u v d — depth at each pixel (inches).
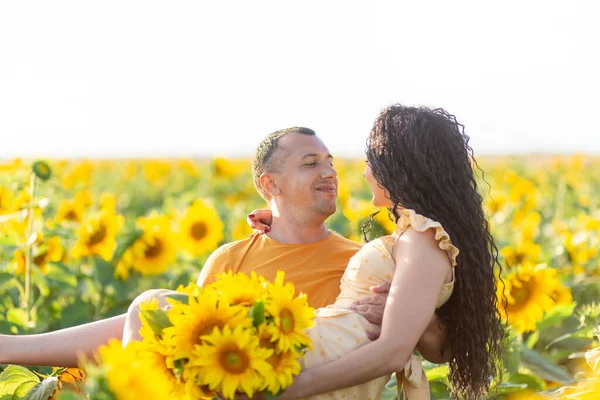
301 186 167.2
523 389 186.2
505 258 273.0
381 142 144.5
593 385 130.9
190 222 301.1
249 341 114.9
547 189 728.3
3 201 283.4
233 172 638.5
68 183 653.9
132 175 883.4
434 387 185.8
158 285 284.8
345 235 371.9
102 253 267.3
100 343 151.4
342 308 136.9
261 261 167.6
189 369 115.5
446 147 142.5
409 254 133.3
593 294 284.7
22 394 151.9
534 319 197.0
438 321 144.3
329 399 131.3
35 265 263.1
